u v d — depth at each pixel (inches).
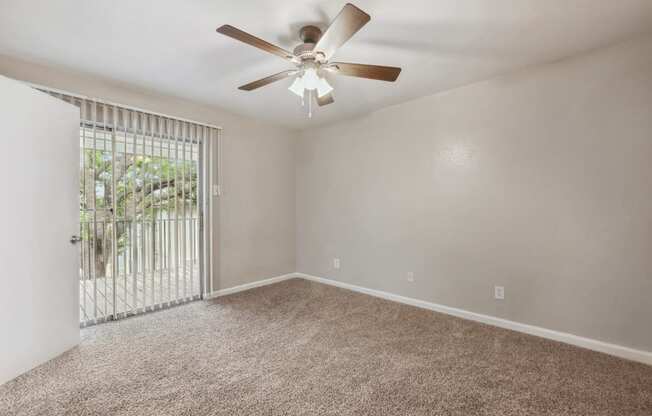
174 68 99.7
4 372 72.5
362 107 138.2
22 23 75.0
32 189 79.4
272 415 63.1
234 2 67.7
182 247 130.4
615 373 78.2
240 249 151.6
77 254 92.9
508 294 105.9
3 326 72.5
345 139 155.1
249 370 79.7
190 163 132.0
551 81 96.0
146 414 63.2
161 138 122.7
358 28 61.6
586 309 91.2
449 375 77.7
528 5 69.0
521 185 102.3
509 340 97.0
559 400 68.2
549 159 96.8
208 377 76.4
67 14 71.6
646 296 82.4
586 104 90.3
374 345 94.0
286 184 173.8
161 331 103.0
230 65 97.9
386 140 138.6
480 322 112.0
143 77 106.1
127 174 114.4
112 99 111.1
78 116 93.4
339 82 111.0
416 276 129.9
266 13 71.8
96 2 67.4
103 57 92.4
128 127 114.7
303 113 146.4
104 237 109.2
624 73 84.7
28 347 78.0
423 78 107.9
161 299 124.0
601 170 88.3
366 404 66.7
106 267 110.0
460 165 116.1
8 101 73.4
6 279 73.2
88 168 105.7
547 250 97.7
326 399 68.2
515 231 103.9
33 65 95.6
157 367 80.7
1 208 72.2
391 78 82.2
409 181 131.2
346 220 155.3
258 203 159.2
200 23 75.7
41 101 81.6
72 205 91.2
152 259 121.6
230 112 144.9
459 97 116.0
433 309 124.7
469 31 79.2
